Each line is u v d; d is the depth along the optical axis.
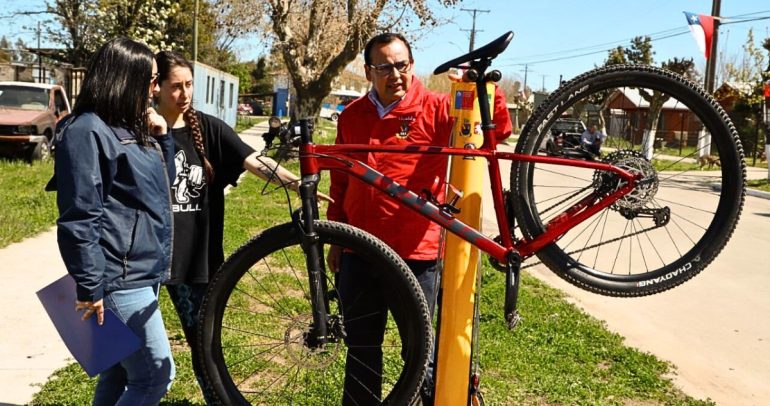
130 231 3.01
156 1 23.83
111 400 3.42
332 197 3.84
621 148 3.68
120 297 3.01
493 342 5.45
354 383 3.62
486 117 3.15
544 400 4.48
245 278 6.78
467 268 3.25
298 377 4.46
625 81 3.17
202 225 3.64
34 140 14.52
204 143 3.67
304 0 17.38
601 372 5.01
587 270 3.29
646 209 3.27
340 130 3.69
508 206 3.31
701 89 3.15
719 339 6.04
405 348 3.07
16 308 5.73
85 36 24.12
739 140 3.15
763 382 5.10
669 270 3.26
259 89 68.12
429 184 3.50
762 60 26.72
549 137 3.31
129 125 3.03
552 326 5.94
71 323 3.05
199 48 39.97
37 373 4.49
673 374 5.14
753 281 8.10
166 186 3.21
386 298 3.10
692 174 8.05
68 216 2.79
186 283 3.67
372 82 3.54
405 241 3.50
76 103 3.00
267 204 11.49
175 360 4.74
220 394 3.14
